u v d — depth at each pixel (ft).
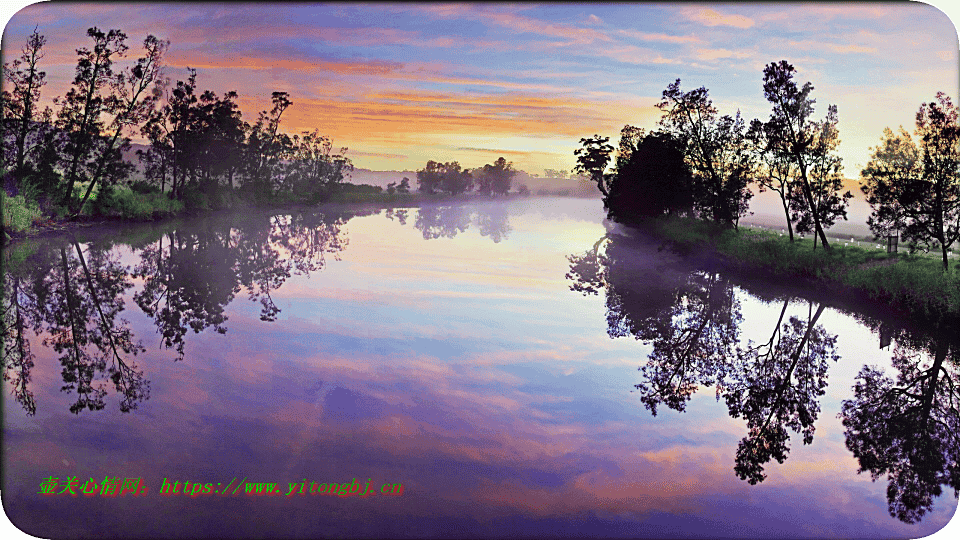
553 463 21.45
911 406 28.04
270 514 17.37
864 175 57.36
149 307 46.09
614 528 17.15
